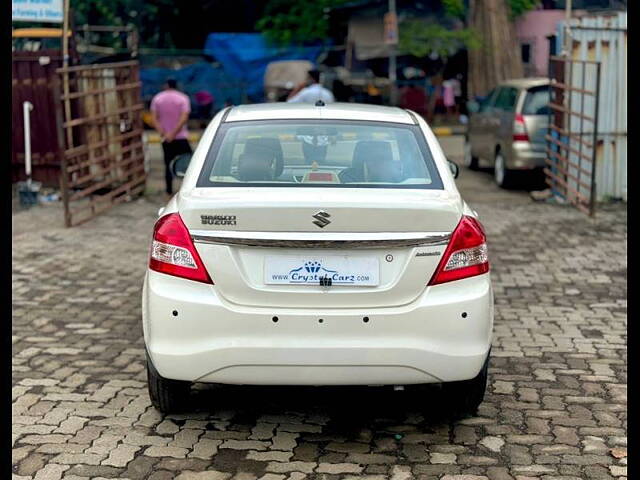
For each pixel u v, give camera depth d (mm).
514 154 13188
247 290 4297
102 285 8000
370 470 4332
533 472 4312
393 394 5352
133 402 5211
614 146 12133
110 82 12500
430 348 4309
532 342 6344
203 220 4316
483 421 4945
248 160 4883
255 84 26594
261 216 4250
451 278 4375
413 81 26297
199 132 25094
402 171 4859
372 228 4277
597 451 4543
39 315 7055
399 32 25328
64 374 5695
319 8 26812
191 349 4312
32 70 13156
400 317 4297
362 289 4301
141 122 13312
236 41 27047
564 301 7445
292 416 5031
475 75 26094
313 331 4277
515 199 12766
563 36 11930
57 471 4301
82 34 28438
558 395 5324
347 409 5141
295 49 26922
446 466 4375
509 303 7379
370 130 5211
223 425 4883
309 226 4254
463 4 26047
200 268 4320
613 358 5996
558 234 10211
